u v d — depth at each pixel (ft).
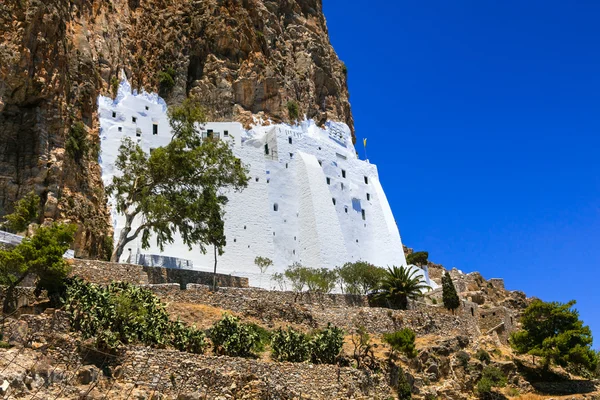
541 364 183.42
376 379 132.16
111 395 85.46
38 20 181.88
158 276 156.46
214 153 178.40
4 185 168.35
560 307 183.83
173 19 275.80
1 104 171.01
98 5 240.32
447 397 150.51
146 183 173.37
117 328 100.32
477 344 185.78
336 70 354.54
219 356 105.70
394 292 192.75
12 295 105.91
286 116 279.28
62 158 180.34
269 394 103.09
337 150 284.00
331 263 245.04
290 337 125.90
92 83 217.56
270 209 244.63
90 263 144.66
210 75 272.51
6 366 79.00
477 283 274.16
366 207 283.38
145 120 232.94
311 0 352.90
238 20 285.02
